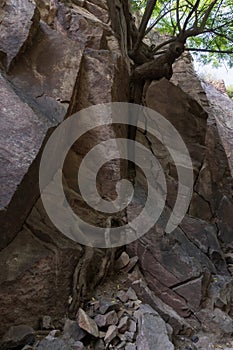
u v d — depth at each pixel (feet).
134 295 10.77
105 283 11.07
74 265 9.87
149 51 21.34
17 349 8.18
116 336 9.08
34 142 9.27
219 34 21.30
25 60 11.71
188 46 27.17
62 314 9.21
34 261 8.95
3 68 10.94
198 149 20.01
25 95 10.62
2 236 8.48
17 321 8.48
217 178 22.47
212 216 19.33
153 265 12.17
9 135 9.14
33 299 8.79
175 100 19.42
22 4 12.23
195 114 20.62
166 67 18.57
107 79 13.80
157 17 24.88
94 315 9.58
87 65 13.70
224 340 10.66
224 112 32.04
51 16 14.80
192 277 12.11
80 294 9.80
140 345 8.83
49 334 8.50
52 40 12.85
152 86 18.63
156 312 10.13
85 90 13.44
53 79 11.93
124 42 19.20
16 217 8.83
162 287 11.84
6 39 11.37
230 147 28.45
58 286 9.32
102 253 11.23
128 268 11.83
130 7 24.21
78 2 17.26
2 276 8.43
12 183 8.45
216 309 11.69
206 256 14.46
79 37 15.06
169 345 8.80
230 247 18.80
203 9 21.50
